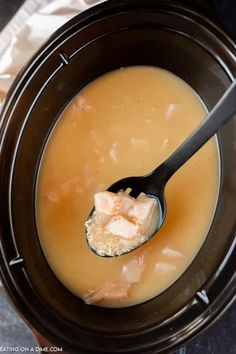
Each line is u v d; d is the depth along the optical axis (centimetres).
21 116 61
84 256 64
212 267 60
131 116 64
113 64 65
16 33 66
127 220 59
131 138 64
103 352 60
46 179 65
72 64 62
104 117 65
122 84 65
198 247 63
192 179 63
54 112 64
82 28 59
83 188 64
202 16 58
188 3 59
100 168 64
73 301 64
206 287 60
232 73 59
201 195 63
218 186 63
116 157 64
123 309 64
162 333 60
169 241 63
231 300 58
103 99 65
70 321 61
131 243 61
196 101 64
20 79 60
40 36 66
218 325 67
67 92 64
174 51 63
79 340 60
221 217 62
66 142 65
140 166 63
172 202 64
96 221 61
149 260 64
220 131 63
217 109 53
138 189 60
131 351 60
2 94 67
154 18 60
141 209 59
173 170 58
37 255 63
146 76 65
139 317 63
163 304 63
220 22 63
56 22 65
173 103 64
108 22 60
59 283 64
